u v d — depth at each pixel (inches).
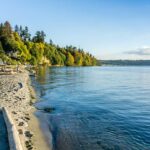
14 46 4623.5
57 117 775.7
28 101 968.9
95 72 4756.4
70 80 2450.8
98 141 550.6
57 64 7327.8
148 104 1088.8
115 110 927.0
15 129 500.7
